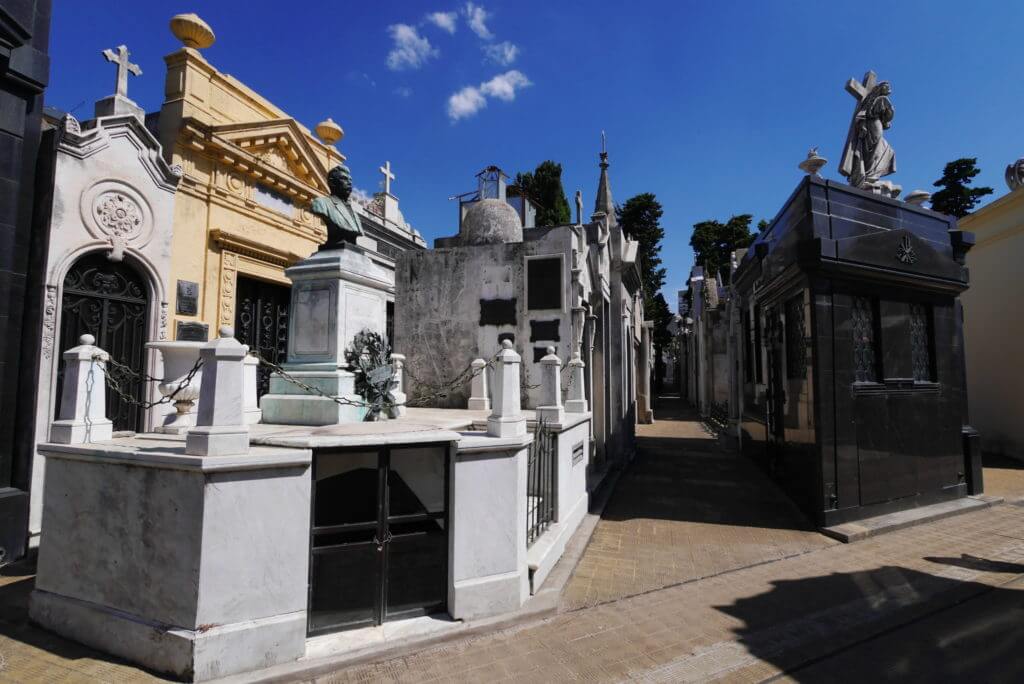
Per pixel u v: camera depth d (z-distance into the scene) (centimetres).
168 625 361
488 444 460
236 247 915
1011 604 496
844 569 593
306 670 364
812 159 795
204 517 355
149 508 378
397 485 442
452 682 363
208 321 867
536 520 573
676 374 4756
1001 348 1346
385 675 371
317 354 604
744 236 4125
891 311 844
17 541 586
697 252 4303
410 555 441
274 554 379
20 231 611
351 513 423
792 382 884
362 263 643
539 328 950
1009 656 402
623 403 1347
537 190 3033
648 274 4369
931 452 862
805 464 805
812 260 754
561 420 656
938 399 883
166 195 766
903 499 816
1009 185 1330
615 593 527
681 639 430
